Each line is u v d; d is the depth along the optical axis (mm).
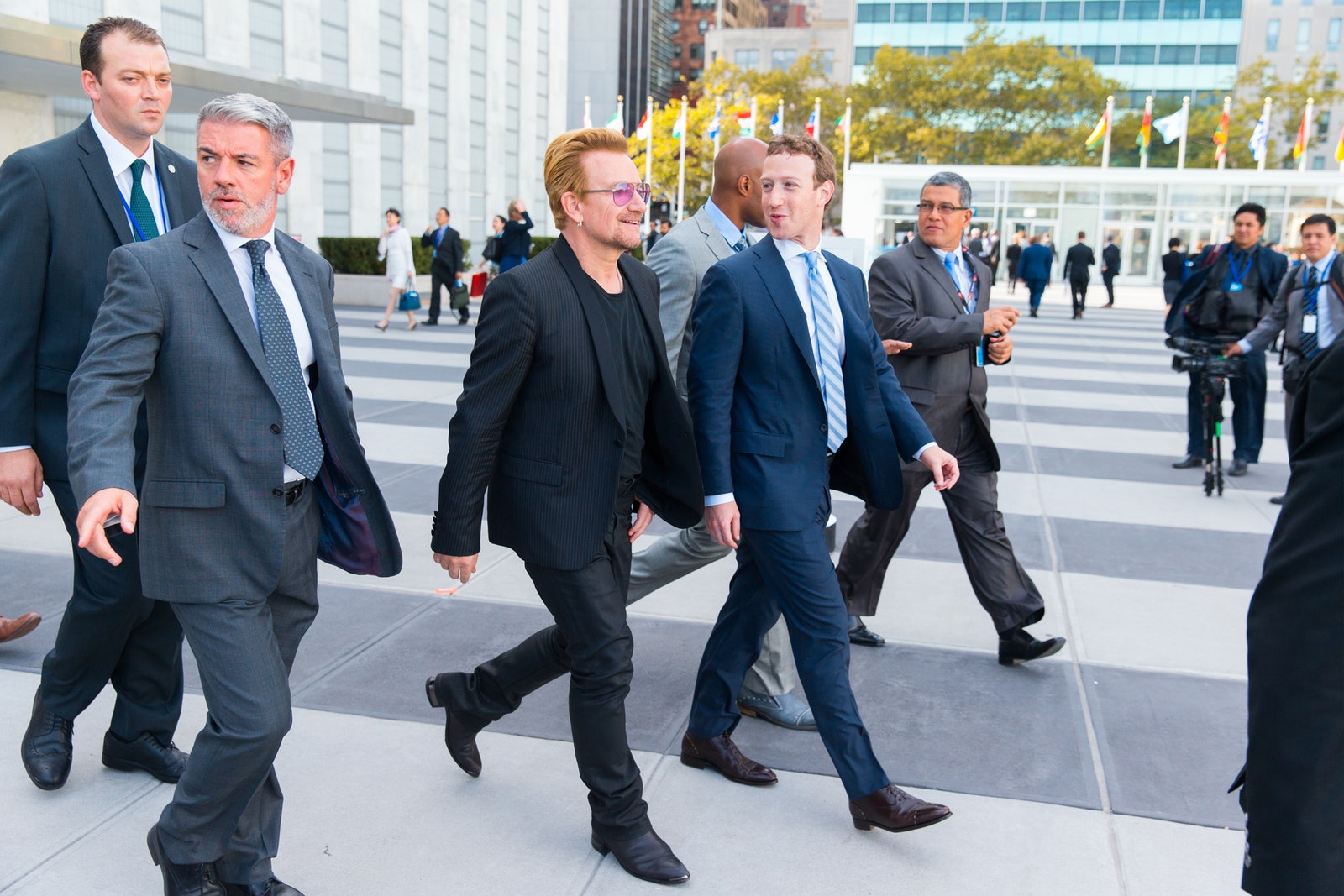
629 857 2713
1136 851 2908
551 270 2641
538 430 2656
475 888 2652
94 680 3014
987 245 28312
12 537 5367
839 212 53406
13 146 15078
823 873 2771
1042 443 8883
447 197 35156
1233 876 2799
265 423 2365
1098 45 67625
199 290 2326
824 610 2920
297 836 2861
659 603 4848
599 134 2645
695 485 2863
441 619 4504
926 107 48469
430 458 7500
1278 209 32188
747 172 3451
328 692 3768
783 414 2990
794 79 50906
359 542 2617
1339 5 74375
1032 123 48500
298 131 26391
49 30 12625
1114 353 15805
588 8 74812
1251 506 6969
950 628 4609
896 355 3988
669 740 3512
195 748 2342
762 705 3674
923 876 2768
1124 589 5184
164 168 3006
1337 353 1829
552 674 2979
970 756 3432
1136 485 7520
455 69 34781
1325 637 1823
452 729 3127
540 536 2643
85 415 2154
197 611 2344
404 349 13422
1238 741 3574
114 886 2615
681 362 3488
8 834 2822
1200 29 66500
